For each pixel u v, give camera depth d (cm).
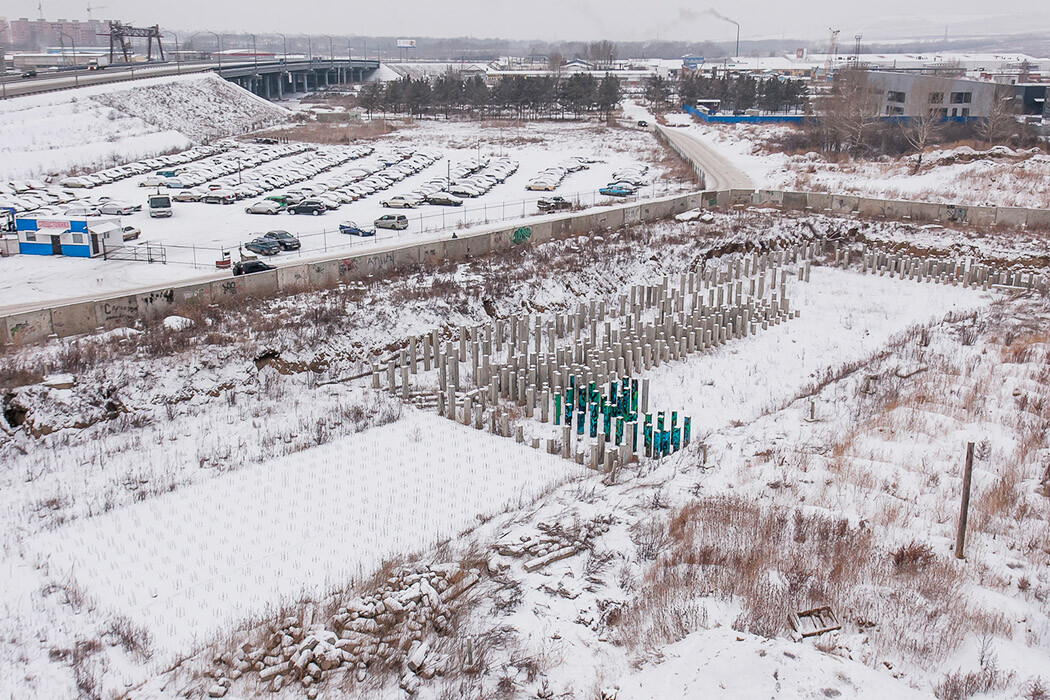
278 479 3341
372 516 3047
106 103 12662
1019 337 4906
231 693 2106
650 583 2467
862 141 10300
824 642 2120
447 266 5516
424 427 3881
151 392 3878
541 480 3359
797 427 3722
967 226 6819
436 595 2412
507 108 16550
